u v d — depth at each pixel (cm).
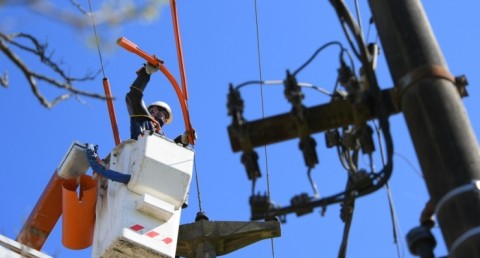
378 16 773
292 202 769
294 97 766
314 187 775
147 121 1457
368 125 781
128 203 1352
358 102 766
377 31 773
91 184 1432
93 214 1405
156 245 1331
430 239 752
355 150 840
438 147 699
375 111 770
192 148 1423
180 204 1377
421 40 748
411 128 721
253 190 770
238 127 764
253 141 768
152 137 1401
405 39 751
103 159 1446
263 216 766
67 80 698
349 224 923
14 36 688
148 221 1348
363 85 803
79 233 1393
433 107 715
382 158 894
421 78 729
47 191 1440
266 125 768
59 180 1433
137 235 1327
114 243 1323
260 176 770
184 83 1444
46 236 1440
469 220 667
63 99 696
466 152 694
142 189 1365
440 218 682
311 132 772
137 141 1405
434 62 737
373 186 775
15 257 1305
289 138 774
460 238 663
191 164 1401
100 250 1348
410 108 725
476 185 679
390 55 754
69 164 1417
